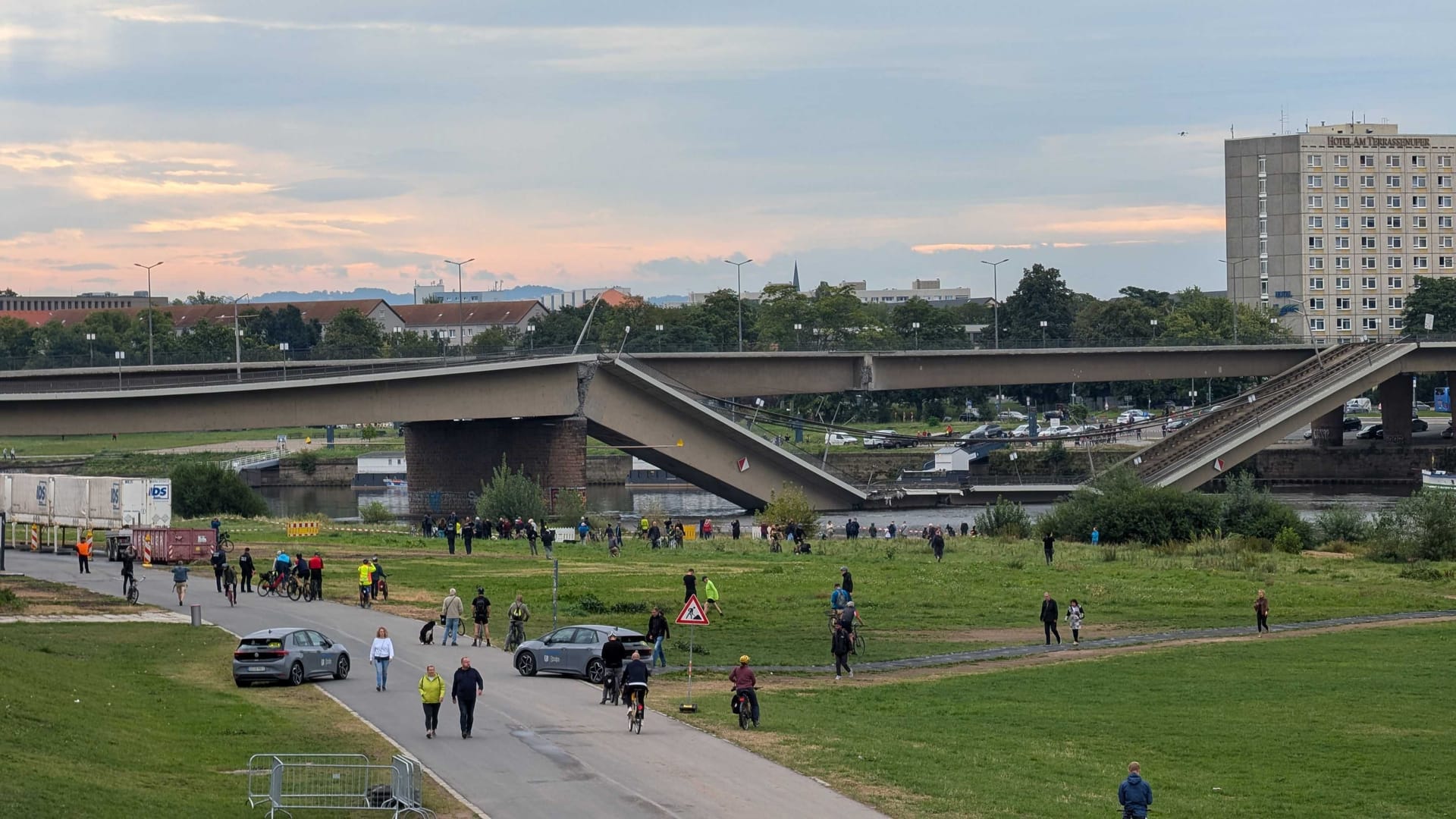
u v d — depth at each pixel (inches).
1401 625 2874.0
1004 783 1483.8
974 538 4714.6
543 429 5802.2
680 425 5851.4
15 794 1208.2
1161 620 2938.0
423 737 1633.9
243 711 1758.1
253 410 5157.5
